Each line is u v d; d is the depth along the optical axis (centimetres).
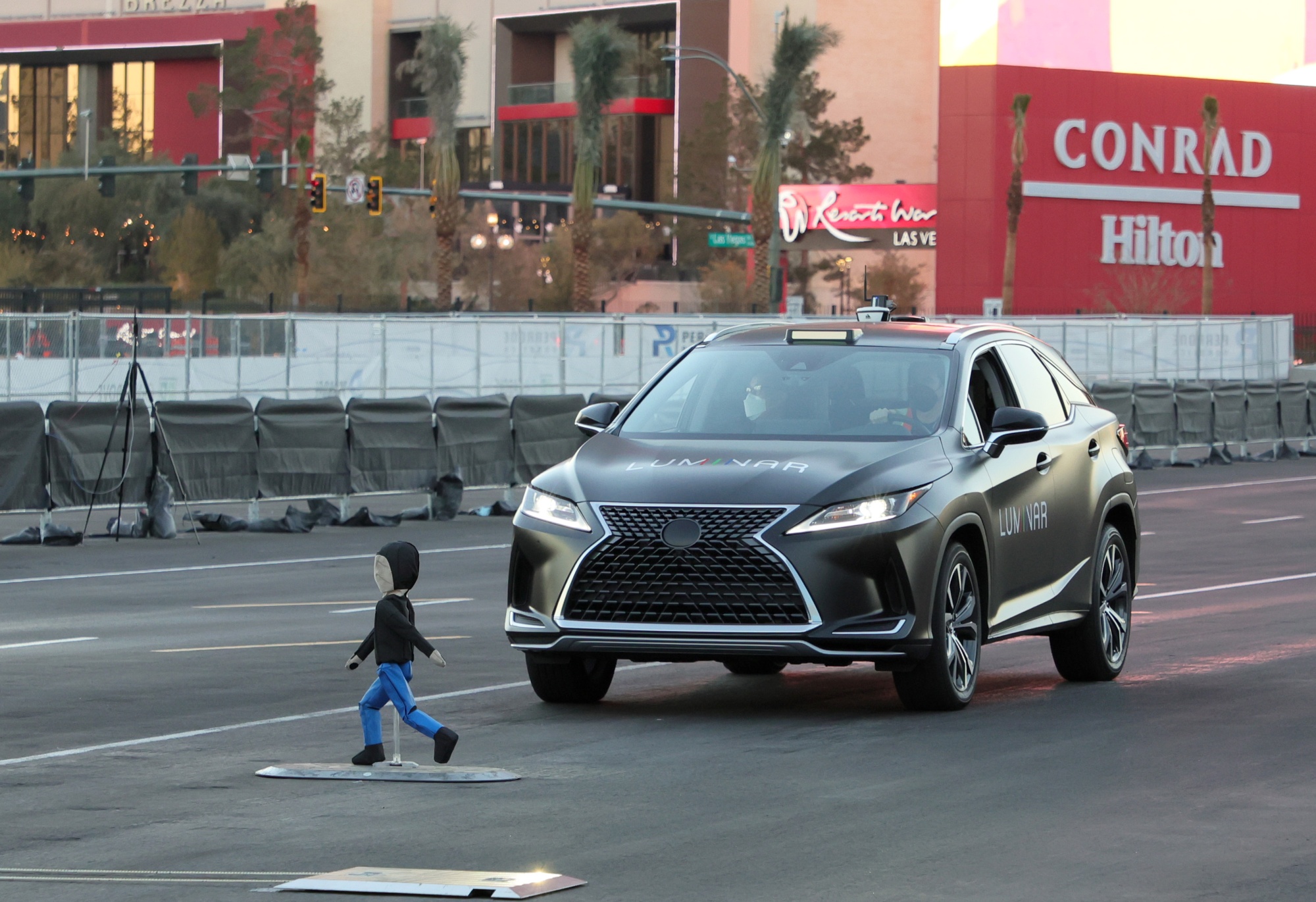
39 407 4738
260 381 8575
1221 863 1428
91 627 3186
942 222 18850
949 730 2041
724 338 2381
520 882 1342
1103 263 18912
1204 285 17888
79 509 4819
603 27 14925
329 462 5288
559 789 1723
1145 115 19062
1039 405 2444
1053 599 2350
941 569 2073
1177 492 6588
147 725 2131
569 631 2056
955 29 18738
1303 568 4209
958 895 1329
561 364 9106
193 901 1320
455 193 15875
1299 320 19275
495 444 5725
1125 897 1326
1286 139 19675
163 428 4934
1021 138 17562
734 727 2075
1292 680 2448
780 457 2092
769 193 13938
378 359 8788
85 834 1548
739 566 2017
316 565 4344
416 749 1956
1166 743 1953
